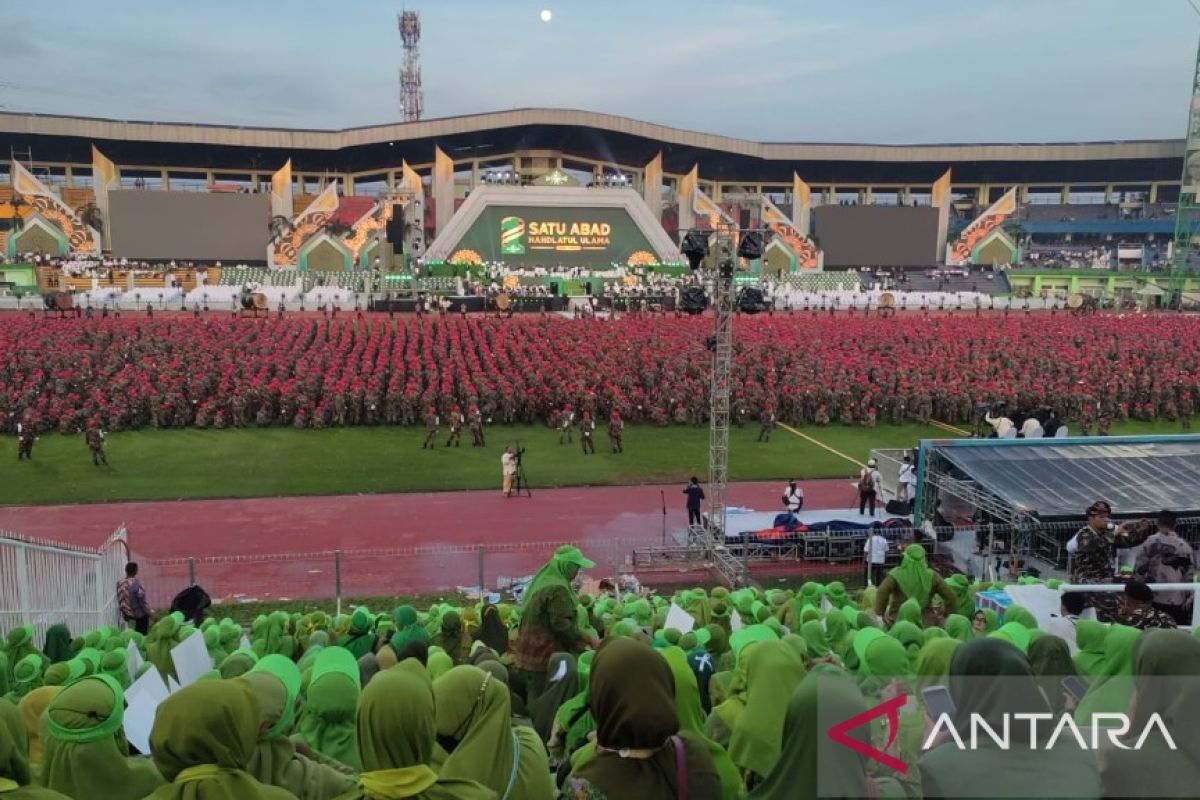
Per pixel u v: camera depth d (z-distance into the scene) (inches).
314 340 1974.7
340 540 1007.6
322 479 1246.9
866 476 1065.5
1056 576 778.2
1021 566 807.1
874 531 921.5
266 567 917.8
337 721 246.8
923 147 4830.2
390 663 319.0
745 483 1282.0
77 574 701.3
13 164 3405.5
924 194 5334.6
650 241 3614.7
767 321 2498.8
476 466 1332.4
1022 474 879.1
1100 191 5211.6
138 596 686.5
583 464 1358.3
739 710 239.0
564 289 3115.2
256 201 3496.6
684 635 371.2
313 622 513.3
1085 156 4785.9
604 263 3587.6
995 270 3976.4
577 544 1000.2
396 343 1930.4
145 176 4788.4
